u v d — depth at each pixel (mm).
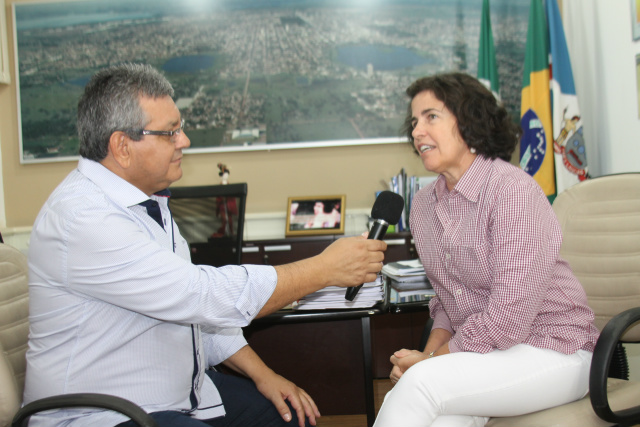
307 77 3523
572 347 1271
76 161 3621
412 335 3041
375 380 3043
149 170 1251
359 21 3494
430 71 3480
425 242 1503
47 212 1200
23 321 1464
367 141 3496
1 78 3539
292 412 1455
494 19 3445
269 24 3521
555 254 1267
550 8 3008
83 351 1187
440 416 1251
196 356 1374
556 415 1216
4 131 3631
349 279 1333
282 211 3568
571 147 2922
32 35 3594
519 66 3449
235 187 2279
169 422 1148
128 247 1147
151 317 1191
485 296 1378
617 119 2746
